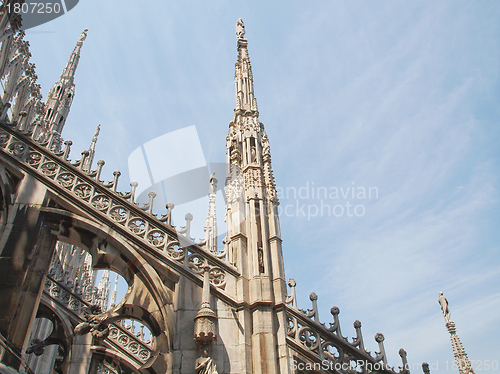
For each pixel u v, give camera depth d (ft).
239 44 57.36
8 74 59.93
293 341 31.27
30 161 37.83
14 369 28.27
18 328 30.25
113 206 36.19
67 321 46.42
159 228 35.83
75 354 45.21
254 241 36.19
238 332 31.30
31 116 71.61
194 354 29.78
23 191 35.60
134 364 47.11
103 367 54.95
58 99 89.40
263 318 31.76
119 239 34.24
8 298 30.89
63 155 38.52
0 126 38.75
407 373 31.07
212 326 29.99
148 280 33.01
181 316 31.30
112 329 51.60
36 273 32.71
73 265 82.43
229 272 34.30
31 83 69.26
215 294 32.78
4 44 55.01
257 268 34.47
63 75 95.86
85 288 81.25
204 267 33.06
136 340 51.85
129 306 32.63
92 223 34.55
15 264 32.32
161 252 33.99
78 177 37.29
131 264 34.14
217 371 28.99
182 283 32.91
